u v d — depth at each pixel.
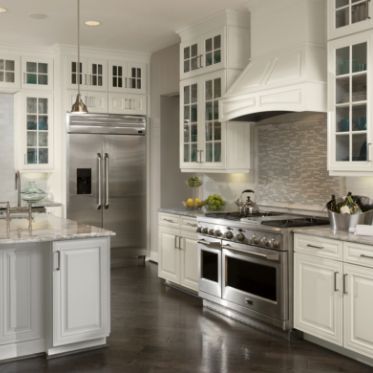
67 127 6.74
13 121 6.63
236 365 3.62
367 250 3.45
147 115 7.30
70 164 6.77
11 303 3.71
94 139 6.93
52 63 6.82
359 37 3.79
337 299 3.70
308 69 4.16
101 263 3.88
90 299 3.85
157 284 6.03
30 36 6.17
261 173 5.37
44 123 6.81
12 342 3.73
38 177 7.07
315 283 3.90
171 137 7.17
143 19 5.46
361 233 3.67
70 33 6.04
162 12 5.20
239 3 4.92
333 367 3.58
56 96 6.82
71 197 6.79
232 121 5.27
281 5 4.55
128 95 7.14
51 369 3.56
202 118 5.54
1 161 6.60
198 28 5.57
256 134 5.41
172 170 7.18
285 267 4.09
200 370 3.54
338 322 3.70
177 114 7.20
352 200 3.99
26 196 5.06
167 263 5.84
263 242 4.24
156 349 3.93
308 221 4.40
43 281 3.83
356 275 3.55
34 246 3.79
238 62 5.21
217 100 5.30
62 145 6.76
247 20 5.23
